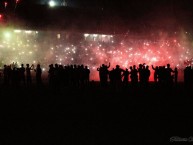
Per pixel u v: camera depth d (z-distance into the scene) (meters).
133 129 11.85
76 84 28.08
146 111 16.06
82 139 10.38
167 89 25.83
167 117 14.37
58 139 10.41
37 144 9.80
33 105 18.05
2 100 20.16
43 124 12.81
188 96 22.73
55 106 17.66
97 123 13.02
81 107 17.31
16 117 14.31
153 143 9.89
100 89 27.31
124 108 16.98
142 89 26.52
